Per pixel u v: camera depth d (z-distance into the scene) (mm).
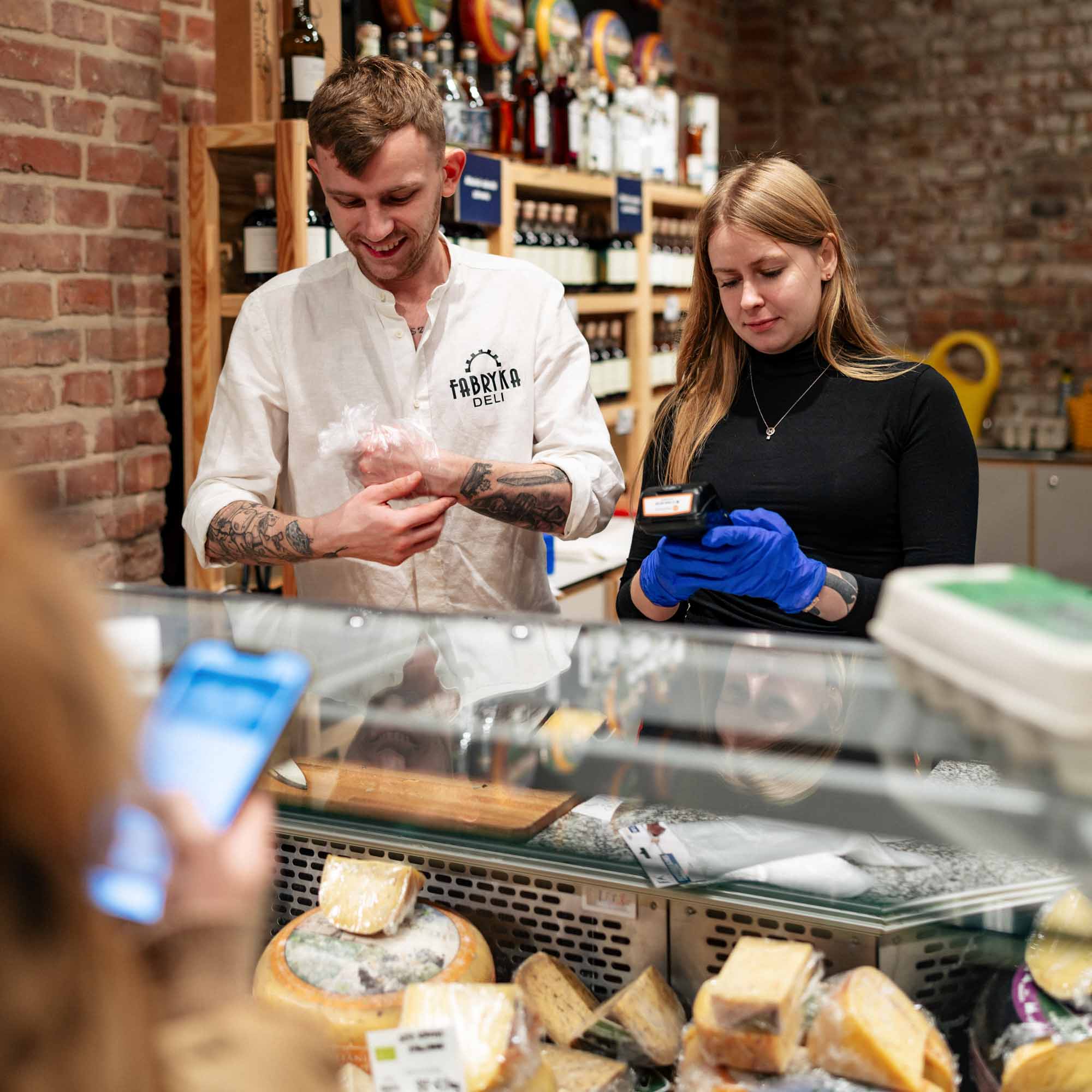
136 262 2797
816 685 954
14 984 332
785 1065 848
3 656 302
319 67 2619
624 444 4184
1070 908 842
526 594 2033
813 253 1679
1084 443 5176
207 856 453
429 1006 891
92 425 2695
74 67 2574
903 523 1653
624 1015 915
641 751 924
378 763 969
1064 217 5383
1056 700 637
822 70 5738
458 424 1938
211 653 951
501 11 3578
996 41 5406
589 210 3945
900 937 862
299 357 1938
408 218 1751
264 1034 442
